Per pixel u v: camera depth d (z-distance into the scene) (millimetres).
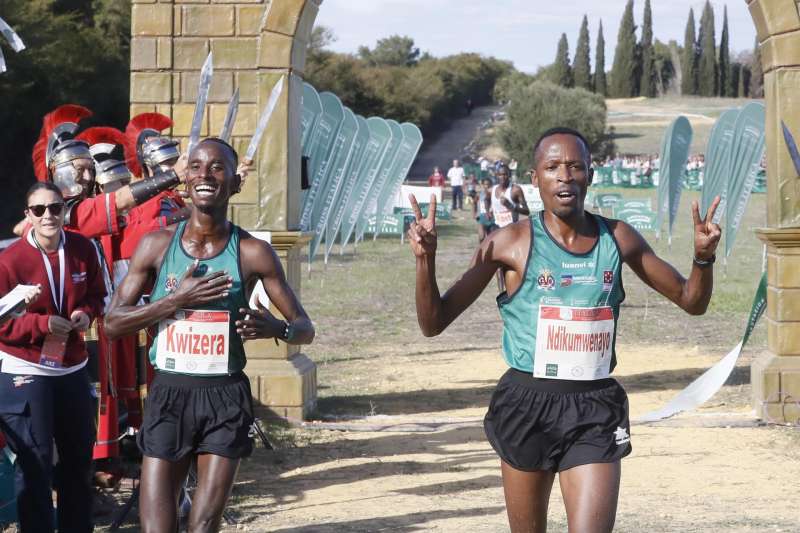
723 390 24156
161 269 10289
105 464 14969
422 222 9570
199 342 10148
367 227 71312
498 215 38625
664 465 17766
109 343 14266
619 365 27547
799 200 20000
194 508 9844
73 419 12203
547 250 9828
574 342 9750
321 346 30781
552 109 143125
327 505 15289
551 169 9727
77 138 14727
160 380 10234
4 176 76312
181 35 20969
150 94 21047
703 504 15375
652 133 182000
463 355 29344
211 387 10148
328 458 18156
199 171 10148
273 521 14492
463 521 14375
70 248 12359
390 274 49594
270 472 17250
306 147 27797
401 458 18156
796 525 14195
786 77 19891
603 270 9805
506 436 9938
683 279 10008
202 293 9891
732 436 19719
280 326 10102
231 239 10359
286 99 20734
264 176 20719
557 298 9781
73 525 12477
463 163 156000
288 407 20609
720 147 36719
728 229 36031
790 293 20297
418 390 24406
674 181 41531
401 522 14359
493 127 195250
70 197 13961
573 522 9438
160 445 10070
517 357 9914
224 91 20922
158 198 14742
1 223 75188
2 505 13023
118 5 84812
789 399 20484
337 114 31656
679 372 26500
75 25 80000
